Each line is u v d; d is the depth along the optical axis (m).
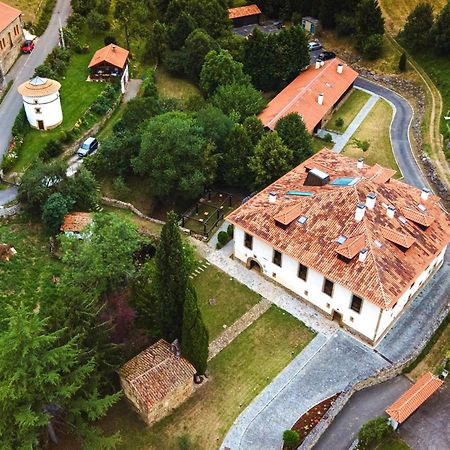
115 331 48.47
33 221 65.94
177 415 47.50
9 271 59.00
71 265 53.78
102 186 74.75
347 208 55.94
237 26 120.62
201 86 94.06
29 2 108.50
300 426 46.59
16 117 79.31
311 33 117.69
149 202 74.62
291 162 73.00
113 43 102.00
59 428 44.91
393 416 44.44
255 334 54.69
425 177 78.44
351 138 87.62
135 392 45.44
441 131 86.62
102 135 83.62
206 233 67.12
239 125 72.12
